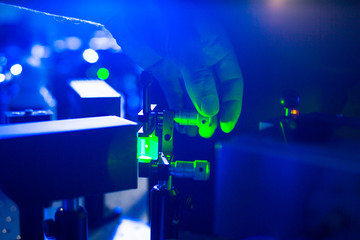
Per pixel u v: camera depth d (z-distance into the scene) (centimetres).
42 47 367
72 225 67
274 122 65
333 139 53
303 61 111
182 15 107
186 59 100
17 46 372
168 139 83
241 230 51
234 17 112
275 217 47
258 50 113
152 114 84
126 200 135
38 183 60
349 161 42
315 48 109
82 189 64
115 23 117
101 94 99
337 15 106
